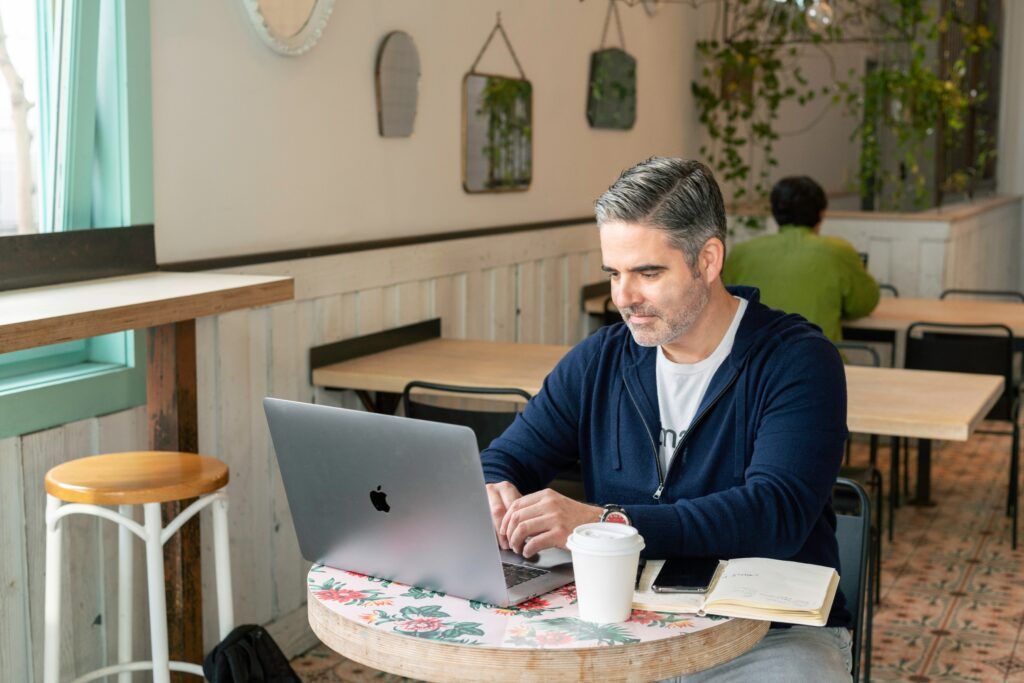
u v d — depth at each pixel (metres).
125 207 2.90
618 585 1.55
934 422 2.98
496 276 4.58
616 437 2.03
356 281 3.73
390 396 3.69
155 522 2.32
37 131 2.79
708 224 1.82
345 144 3.70
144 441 2.92
